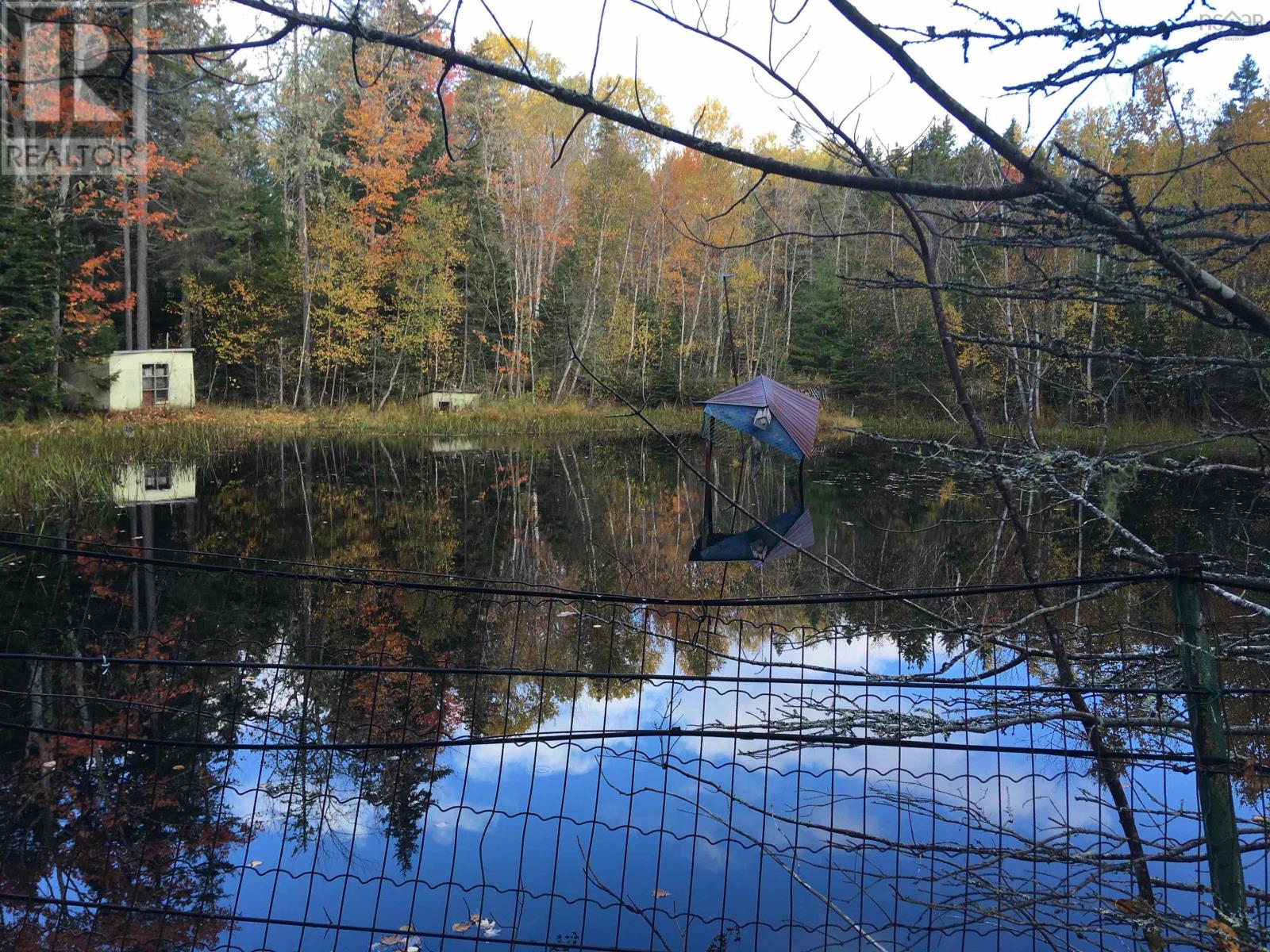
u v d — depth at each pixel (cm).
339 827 297
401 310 2708
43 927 236
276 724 372
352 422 2330
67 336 1814
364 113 2427
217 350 2481
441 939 237
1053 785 318
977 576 633
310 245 2586
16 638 482
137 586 599
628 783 330
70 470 1062
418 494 1169
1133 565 616
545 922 246
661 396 3075
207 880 264
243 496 1102
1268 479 209
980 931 234
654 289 3322
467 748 358
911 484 1252
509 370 2873
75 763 331
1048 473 211
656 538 870
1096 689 192
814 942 232
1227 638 247
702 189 2508
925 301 2114
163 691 410
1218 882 178
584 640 499
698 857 281
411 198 2661
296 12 108
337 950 234
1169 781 322
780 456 1819
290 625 517
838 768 341
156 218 2205
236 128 2384
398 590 600
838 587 629
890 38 108
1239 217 153
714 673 444
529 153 2809
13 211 1616
